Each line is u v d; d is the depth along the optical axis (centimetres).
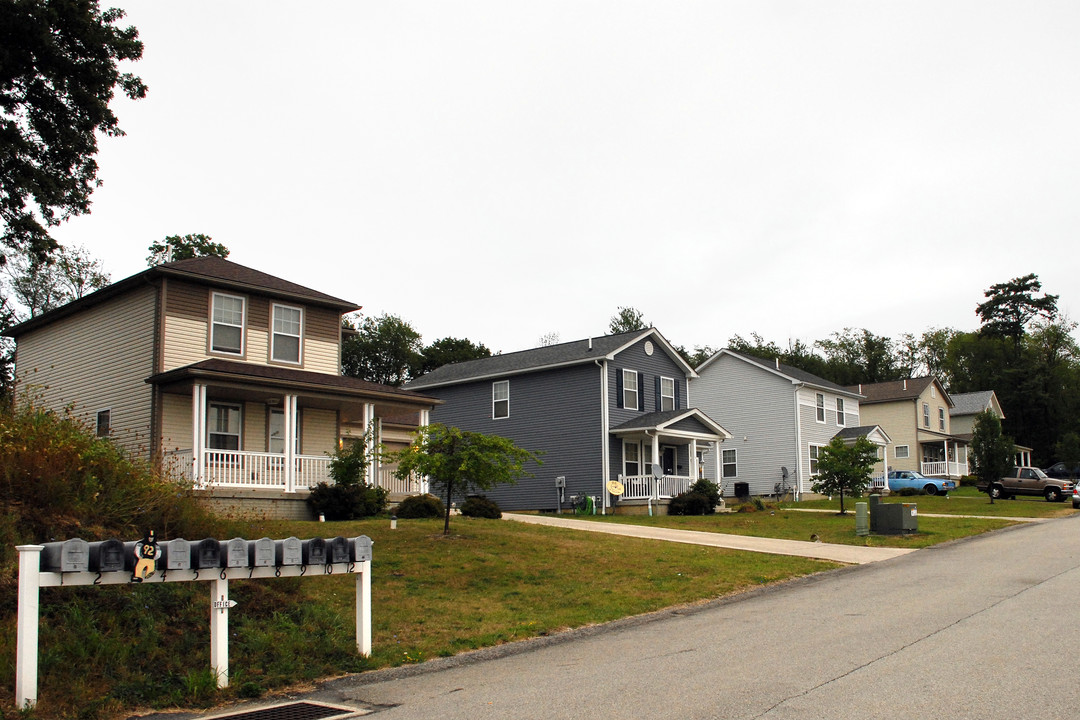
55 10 1816
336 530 1728
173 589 1021
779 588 1453
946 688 734
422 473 1755
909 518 2309
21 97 1898
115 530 1095
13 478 1041
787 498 4419
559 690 798
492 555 1600
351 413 2647
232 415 2291
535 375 3528
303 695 827
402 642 1027
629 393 3444
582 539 1914
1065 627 991
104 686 786
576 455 3350
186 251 5031
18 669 714
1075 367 7538
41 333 2628
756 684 776
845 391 4962
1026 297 7806
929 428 5594
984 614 1097
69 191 1988
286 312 2445
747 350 8612
